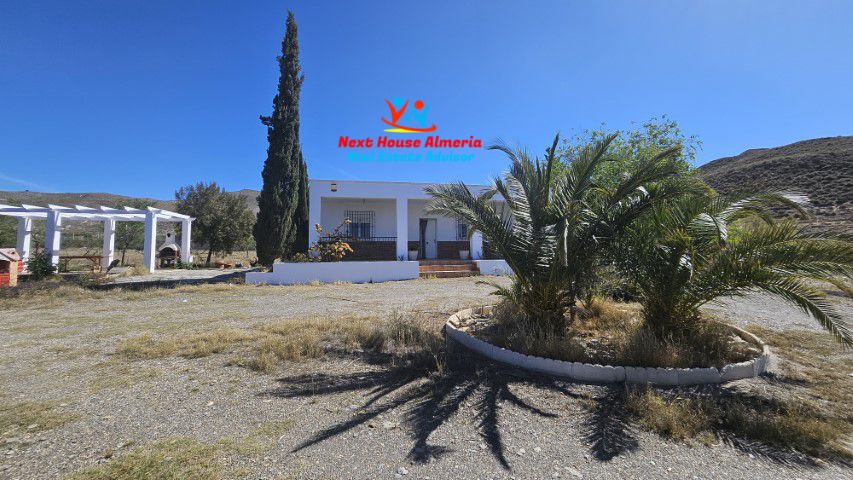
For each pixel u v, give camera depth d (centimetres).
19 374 437
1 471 248
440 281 1451
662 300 512
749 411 346
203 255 3297
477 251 1819
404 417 338
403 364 473
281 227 1864
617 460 276
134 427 313
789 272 421
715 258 464
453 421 332
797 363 491
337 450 282
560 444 296
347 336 572
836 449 290
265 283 1363
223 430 310
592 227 536
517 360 473
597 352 492
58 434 300
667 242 483
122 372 444
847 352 534
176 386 402
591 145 591
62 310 857
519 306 627
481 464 267
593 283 575
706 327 524
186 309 859
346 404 363
